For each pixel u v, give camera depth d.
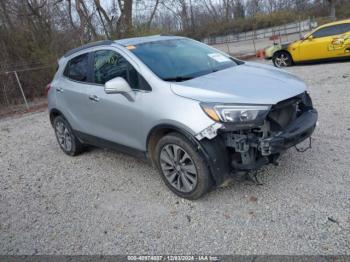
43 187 4.93
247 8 54.59
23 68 13.98
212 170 3.57
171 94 3.78
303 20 42.22
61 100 5.62
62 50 16.55
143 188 4.44
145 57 4.30
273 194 3.85
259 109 3.38
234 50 27.53
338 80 9.24
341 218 3.29
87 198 4.41
